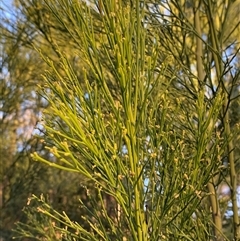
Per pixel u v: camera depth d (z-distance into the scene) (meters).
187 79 3.18
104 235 2.20
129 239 2.44
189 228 2.33
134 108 2.07
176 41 3.43
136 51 2.07
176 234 2.17
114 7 2.06
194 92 2.88
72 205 5.64
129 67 2.02
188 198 2.06
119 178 1.96
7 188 6.23
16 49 5.27
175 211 2.37
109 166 2.01
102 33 2.59
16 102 5.80
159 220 2.04
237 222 2.87
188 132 2.61
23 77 5.54
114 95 2.72
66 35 3.60
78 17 2.07
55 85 1.94
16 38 4.09
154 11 3.11
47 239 3.10
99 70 2.06
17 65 5.50
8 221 5.84
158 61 2.92
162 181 2.08
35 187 6.13
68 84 2.20
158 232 2.05
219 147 2.22
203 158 2.21
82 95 1.98
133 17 2.07
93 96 2.02
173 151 2.07
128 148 2.07
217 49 2.99
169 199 2.02
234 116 3.36
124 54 2.02
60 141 1.90
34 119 6.00
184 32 3.18
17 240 5.53
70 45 3.60
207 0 3.09
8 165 6.24
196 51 3.34
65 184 6.15
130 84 2.04
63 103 1.90
